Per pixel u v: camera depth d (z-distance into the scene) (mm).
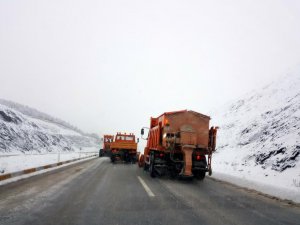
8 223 4812
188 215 5676
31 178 11164
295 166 12336
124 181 11086
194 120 12586
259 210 6359
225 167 17578
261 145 18641
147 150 16156
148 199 7324
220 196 8164
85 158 31406
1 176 10164
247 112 33125
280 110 23953
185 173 11453
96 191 8414
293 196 7672
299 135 15586
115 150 25234
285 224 5211
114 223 4965
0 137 33812
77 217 5324
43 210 5797
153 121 15656
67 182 10273
